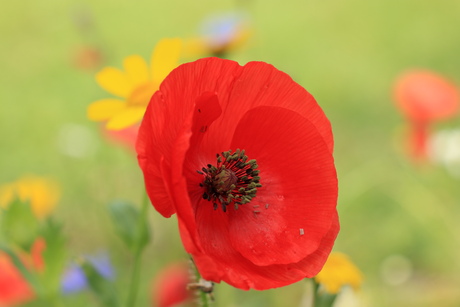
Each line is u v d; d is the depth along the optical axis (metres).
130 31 1.84
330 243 0.38
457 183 1.00
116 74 0.45
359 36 1.75
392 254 0.88
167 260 0.82
